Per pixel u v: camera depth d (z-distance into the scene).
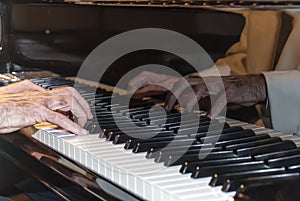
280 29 1.20
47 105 1.16
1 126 1.12
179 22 1.34
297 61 1.19
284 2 1.20
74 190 1.00
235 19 1.25
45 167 1.10
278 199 0.78
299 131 1.19
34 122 1.13
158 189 0.84
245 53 1.24
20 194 1.48
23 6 1.82
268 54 1.21
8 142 1.24
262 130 1.09
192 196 0.81
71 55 1.65
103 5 1.52
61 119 1.13
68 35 1.66
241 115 1.18
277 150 0.94
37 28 1.78
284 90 1.18
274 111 1.18
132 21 1.44
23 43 1.83
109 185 0.93
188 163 0.89
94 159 0.98
